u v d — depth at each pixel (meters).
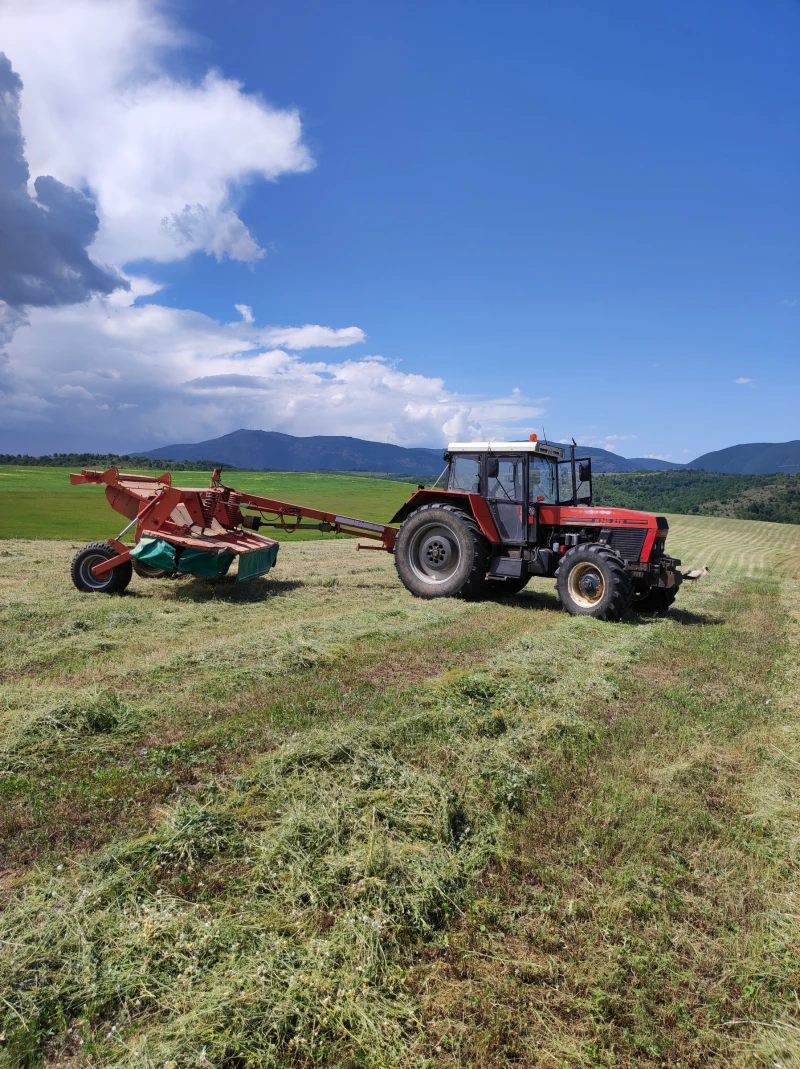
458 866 2.95
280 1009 2.15
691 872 3.01
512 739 4.31
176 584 9.96
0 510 23.91
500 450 9.42
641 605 9.58
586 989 2.34
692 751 4.30
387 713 4.61
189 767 3.81
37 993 2.21
